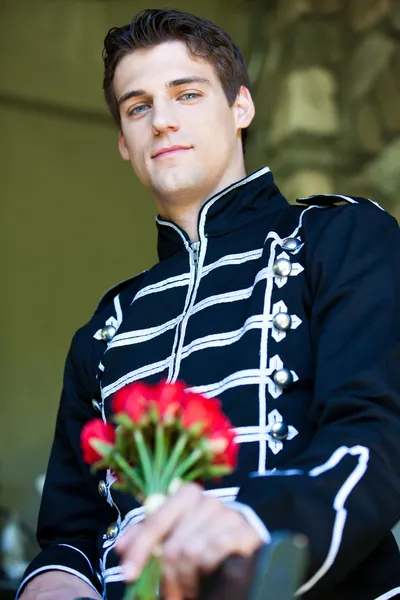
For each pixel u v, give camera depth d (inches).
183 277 87.7
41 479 335.0
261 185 89.8
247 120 94.9
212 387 78.2
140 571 55.4
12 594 260.8
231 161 90.9
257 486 61.9
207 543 54.7
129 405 61.7
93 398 91.3
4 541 291.7
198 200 89.7
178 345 82.4
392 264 78.5
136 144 90.1
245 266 84.7
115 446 62.0
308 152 332.2
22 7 344.8
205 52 90.0
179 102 89.2
